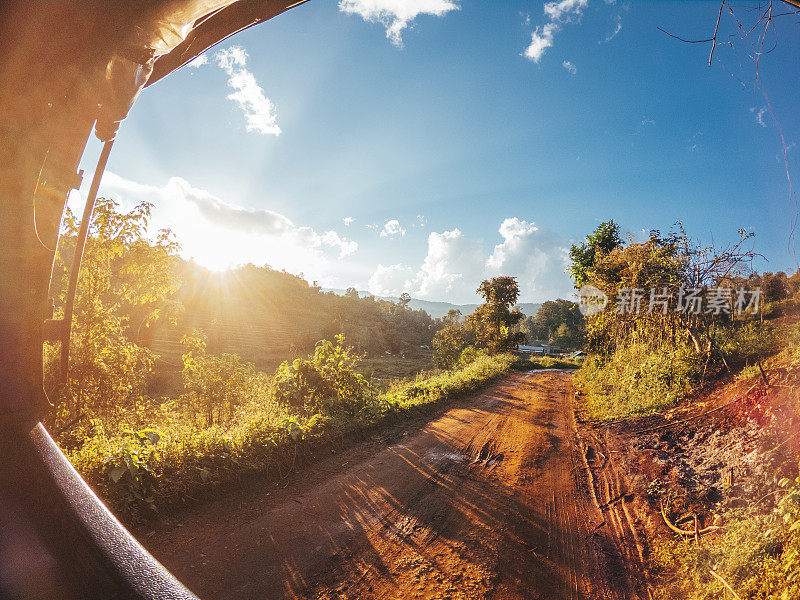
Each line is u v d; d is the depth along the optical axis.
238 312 84.94
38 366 1.16
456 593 3.58
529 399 14.66
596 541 4.67
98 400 6.40
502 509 5.37
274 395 9.28
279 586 3.53
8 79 1.03
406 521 4.86
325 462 6.61
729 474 5.02
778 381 6.23
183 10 1.16
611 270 14.43
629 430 8.62
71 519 0.97
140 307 8.38
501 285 36.94
